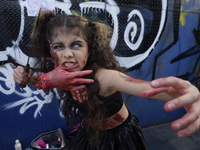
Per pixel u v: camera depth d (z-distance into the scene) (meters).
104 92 0.67
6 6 1.37
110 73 0.64
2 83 1.51
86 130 1.01
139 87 0.53
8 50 1.45
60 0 1.48
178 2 1.96
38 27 0.79
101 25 0.75
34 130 1.74
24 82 0.71
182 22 2.05
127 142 0.87
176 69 2.21
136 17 1.81
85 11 1.59
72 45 0.62
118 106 0.81
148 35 1.93
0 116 1.57
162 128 2.22
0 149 1.63
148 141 1.93
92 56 0.73
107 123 0.85
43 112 1.73
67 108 1.09
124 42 1.82
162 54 2.07
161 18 1.93
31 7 1.15
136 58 1.93
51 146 1.61
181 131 0.31
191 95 0.30
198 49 2.24
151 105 2.22
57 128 1.83
